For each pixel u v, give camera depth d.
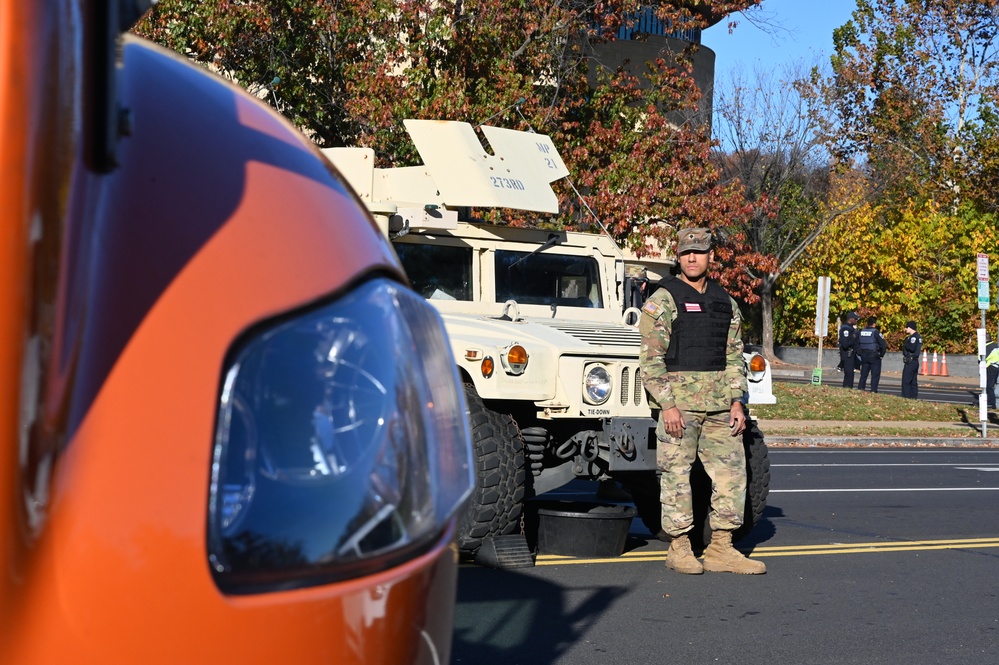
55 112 1.19
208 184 1.45
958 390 35.47
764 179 36.12
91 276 1.28
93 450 1.23
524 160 8.61
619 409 7.22
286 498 1.33
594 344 7.25
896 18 38.59
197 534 1.26
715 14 21.17
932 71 39.28
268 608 1.29
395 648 1.43
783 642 5.61
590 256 8.69
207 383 1.31
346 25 17.05
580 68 19.81
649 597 6.42
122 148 1.41
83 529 1.21
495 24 17.86
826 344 45.50
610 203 17.67
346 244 1.52
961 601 6.69
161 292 1.33
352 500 1.38
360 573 1.39
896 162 38.91
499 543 6.89
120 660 1.21
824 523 9.55
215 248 1.39
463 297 8.16
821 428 19.77
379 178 8.26
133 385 1.27
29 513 1.15
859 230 42.06
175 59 1.68
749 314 45.62
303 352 1.39
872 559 7.92
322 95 18.09
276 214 1.47
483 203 8.00
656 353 6.83
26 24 1.16
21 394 1.13
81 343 1.25
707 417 7.02
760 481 7.78
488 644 5.33
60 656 1.18
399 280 1.62
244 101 1.69
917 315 43.88
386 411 1.45
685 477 6.97
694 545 7.95
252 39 17.27
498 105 17.31
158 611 1.23
